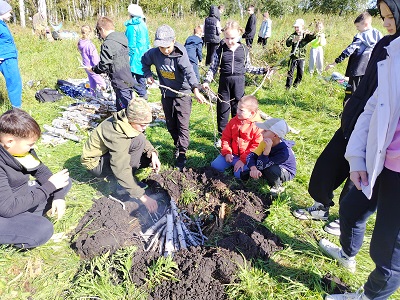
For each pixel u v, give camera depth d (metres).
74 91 6.37
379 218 1.75
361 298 2.10
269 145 3.33
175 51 3.54
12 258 2.52
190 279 2.35
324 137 4.91
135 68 6.02
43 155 4.15
